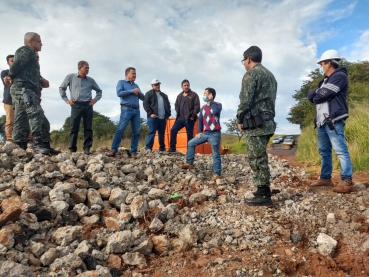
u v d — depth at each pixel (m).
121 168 6.00
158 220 3.84
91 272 2.77
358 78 25.97
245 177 6.16
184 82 8.16
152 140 8.36
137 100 7.11
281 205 4.34
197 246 3.52
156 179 5.86
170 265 3.19
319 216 4.04
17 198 3.82
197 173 6.35
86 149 6.86
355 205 4.25
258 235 3.63
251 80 4.07
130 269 3.14
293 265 3.12
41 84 6.31
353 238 3.60
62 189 4.25
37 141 5.82
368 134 8.55
